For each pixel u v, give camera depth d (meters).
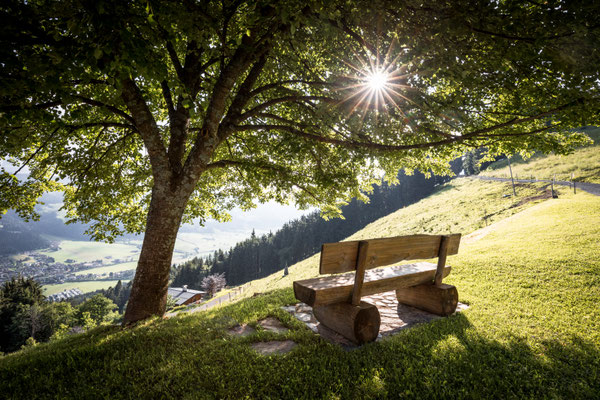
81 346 4.06
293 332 4.04
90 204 8.65
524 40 3.36
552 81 4.43
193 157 5.82
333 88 5.52
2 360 4.44
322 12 3.31
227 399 2.52
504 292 5.79
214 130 5.88
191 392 2.65
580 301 4.90
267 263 103.50
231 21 5.45
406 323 4.42
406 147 5.25
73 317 52.62
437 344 3.47
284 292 6.93
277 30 4.34
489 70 4.36
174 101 6.82
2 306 35.69
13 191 7.96
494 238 14.68
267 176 7.54
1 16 2.76
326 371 2.88
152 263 5.50
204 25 4.14
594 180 32.88
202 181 9.62
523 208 29.25
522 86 4.87
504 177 55.62
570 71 3.51
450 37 3.58
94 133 8.73
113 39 2.84
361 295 3.77
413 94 4.85
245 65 5.56
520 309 4.75
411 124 5.39
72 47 2.95
